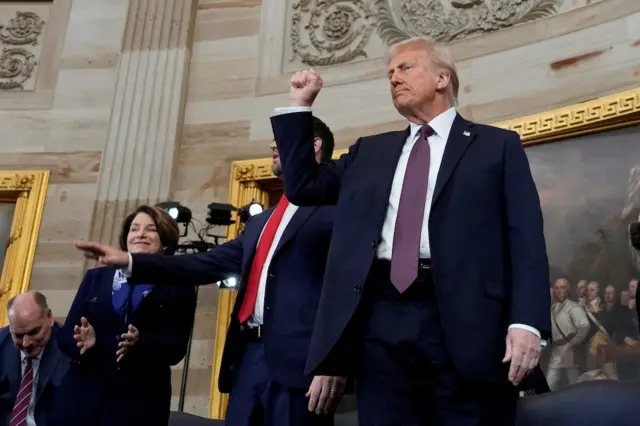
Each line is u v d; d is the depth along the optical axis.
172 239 3.36
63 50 7.49
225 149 6.64
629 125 4.79
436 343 1.89
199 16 7.29
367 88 6.27
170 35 7.12
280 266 2.64
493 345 1.85
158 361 2.84
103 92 7.21
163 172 6.58
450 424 1.87
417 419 1.92
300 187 2.17
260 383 2.57
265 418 2.50
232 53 7.02
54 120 7.17
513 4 5.75
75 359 2.93
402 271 1.94
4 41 7.61
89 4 7.65
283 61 6.81
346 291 1.98
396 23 6.38
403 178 2.11
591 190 4.86
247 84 6.84
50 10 7.73
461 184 2.02
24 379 3.40
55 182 6.89
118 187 6.59
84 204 6.75
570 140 5.05
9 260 6.55
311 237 2.63
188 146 6.75
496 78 5.62
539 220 1.96
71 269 6.50
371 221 2.06
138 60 7.09
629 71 4.96
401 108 2.27
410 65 2.28
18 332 3.35
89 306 3.02
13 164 7.05
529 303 1.83
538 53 5.47
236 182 6.34
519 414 2.57
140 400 2.85
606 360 4.47
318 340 1.96
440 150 2.15
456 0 6.05
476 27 5.90
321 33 6.73
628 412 2.42
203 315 5.99
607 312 4.56
